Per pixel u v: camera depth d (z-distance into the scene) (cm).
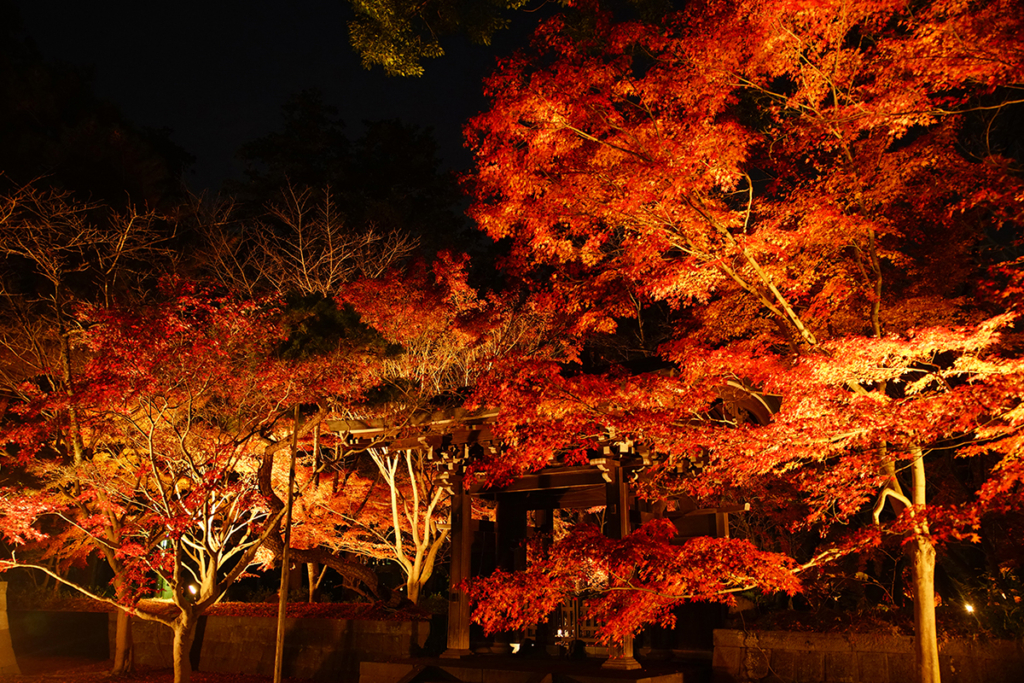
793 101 926
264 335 1168
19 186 1953
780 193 977
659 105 899
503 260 1152
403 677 1355
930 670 830
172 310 1162
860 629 1238
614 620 862
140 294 1966
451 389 1483
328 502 1834
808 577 1438
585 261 1030
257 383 1177
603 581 1278
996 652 1113
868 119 846
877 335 976
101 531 1527
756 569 805
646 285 909
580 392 935
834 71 909
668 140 838
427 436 1455
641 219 889
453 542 1471
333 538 1928
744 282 940
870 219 953
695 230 878
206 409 1384
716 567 801
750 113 1106
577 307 1126
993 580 1276
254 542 1411
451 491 1502
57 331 1573
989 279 1052
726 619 1388
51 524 2109
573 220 957
